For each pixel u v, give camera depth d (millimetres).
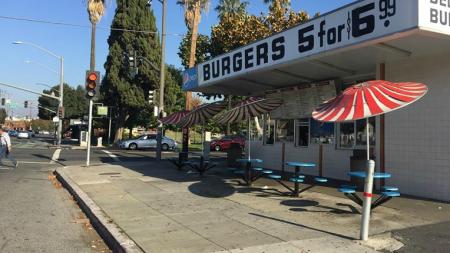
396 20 8656
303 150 16500
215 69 16469
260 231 7680
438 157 10539
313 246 6727
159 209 9805
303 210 9352
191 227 8109
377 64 12094
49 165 22328
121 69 46594
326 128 15453
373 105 7570
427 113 10812
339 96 8414
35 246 7402
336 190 12000
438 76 10555
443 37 8844
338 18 10203
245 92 19641
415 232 7473
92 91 20156
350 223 8133
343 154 14586
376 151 12180
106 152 35219
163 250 6695
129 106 47562
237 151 19500
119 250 7035
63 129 92438
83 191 12500
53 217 9719
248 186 13000
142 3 46812
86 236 8188
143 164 21453
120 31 46625
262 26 30156
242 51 14453
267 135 18875
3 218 9461
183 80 20062
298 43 11586
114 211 9633
